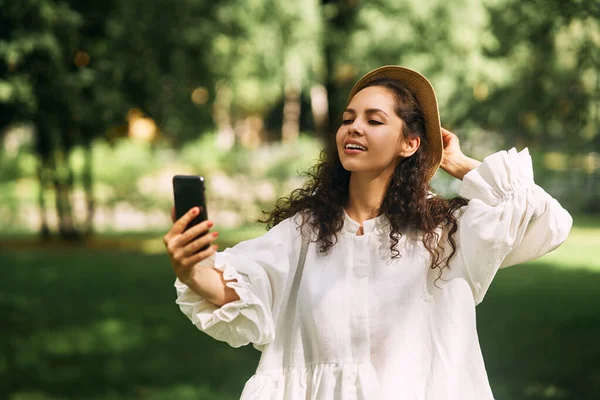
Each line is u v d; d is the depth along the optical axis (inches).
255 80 744.3
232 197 791.1
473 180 94.4
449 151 103.4
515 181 93.0
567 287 469.1
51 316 384.8
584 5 313.4
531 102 350.9
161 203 800.9
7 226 830.5
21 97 432.8
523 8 347.3
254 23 643.5
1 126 511.8
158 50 534.3
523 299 423.8
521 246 96.4
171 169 808.3
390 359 90.8
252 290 89.9
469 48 671.8
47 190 716.0
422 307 93.0
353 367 90.7
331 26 728.3
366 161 93.5
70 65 490.6
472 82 707.4
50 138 642.8
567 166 922.1
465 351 91.8
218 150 792.3
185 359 294.8
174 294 450.9
